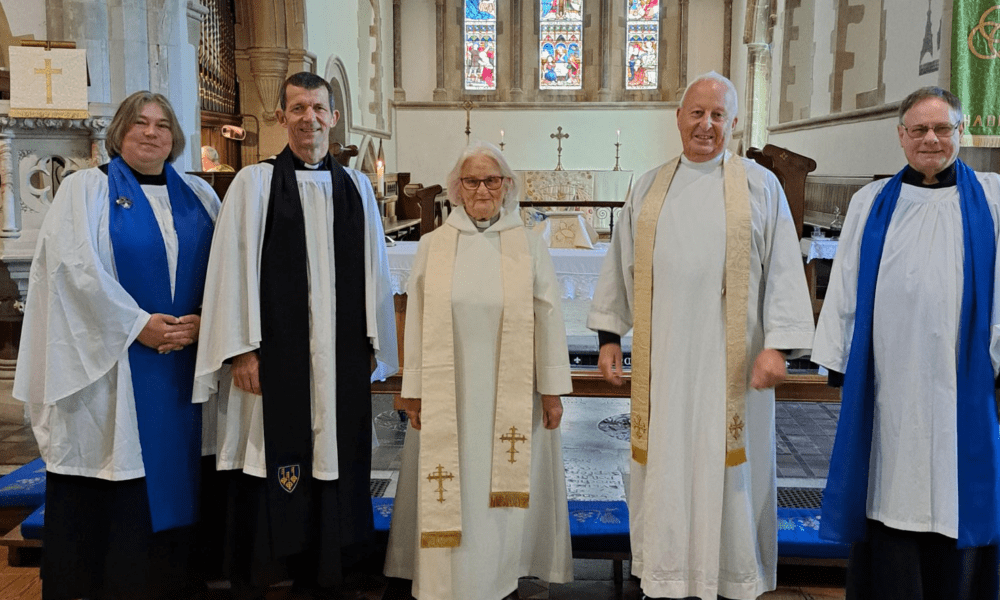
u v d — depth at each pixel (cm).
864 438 244
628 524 303
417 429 271
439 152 1542
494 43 1544
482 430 258
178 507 267
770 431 259
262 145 927
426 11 1516
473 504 257
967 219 233
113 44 500
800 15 1006
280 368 259
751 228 246
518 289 255
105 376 258
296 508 263
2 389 467
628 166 1534
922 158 234
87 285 246
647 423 255
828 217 838
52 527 258
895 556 240
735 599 251
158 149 262
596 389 405
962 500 233
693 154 253
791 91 1044
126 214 259
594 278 530
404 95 1530
